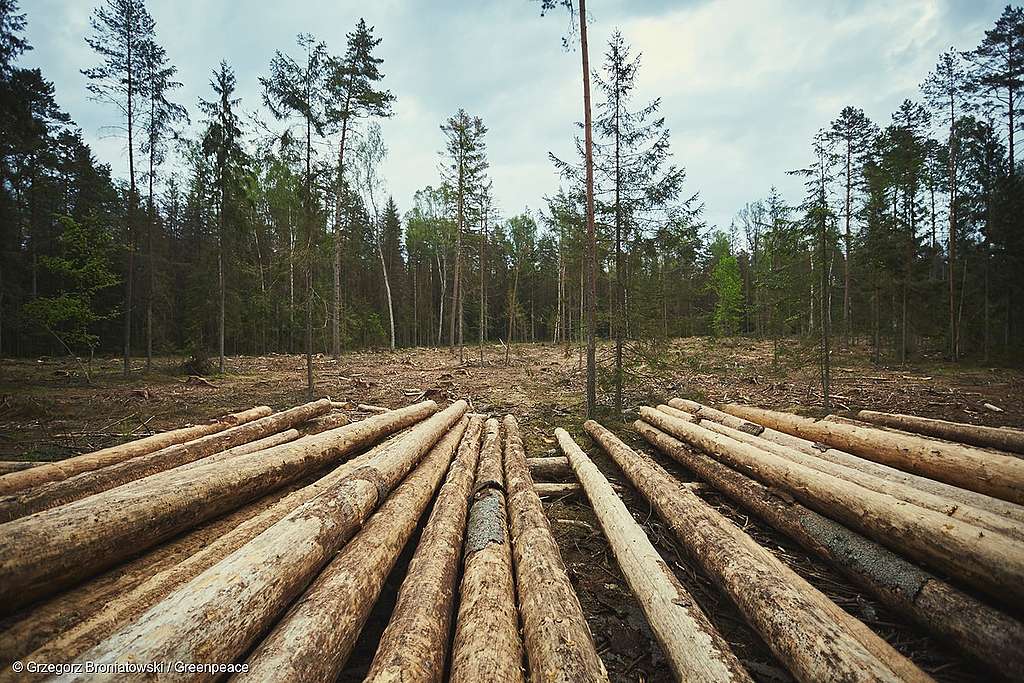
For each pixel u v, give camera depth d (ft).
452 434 24.03
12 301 65.00
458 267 74.23
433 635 7.68
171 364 68.95
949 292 72.02
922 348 80.94
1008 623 7.95
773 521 14.15
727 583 9.97
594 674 6.75
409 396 40.32
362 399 38.91
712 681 6.75
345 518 10.46
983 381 47.52
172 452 14.99
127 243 55.16
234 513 12.16
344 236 53.83
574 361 69.97
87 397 38.68
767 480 15.72
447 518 12.51
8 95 44.24
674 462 22.74
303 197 38.29
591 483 17.08
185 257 102.94
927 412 31.99
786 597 8.55
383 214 150.00
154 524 9.30
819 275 35.99
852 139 76.48
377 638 9.37
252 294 94.94
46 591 7.32
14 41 43.47
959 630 8.43
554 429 29.01
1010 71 62.95
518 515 13.30
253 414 24.63
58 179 68.69
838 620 8.64
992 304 71.36
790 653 7.52
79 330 47.91
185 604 6.47
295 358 86.58
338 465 17.56
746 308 119.24
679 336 85.92
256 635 6.94
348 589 8.32
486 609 8.39
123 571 8.73
